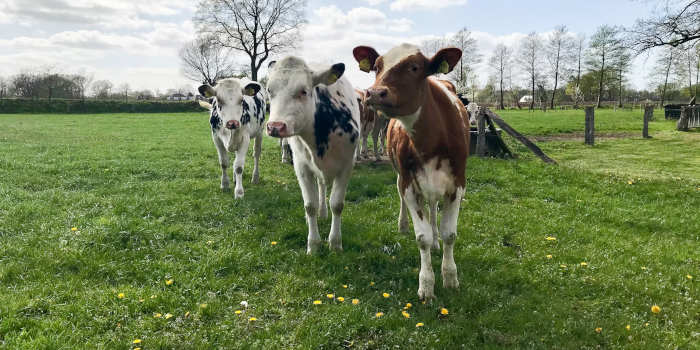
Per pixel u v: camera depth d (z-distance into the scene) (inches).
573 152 574.9
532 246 219.9
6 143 605.9
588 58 2512.3
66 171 383.9
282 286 175.9
